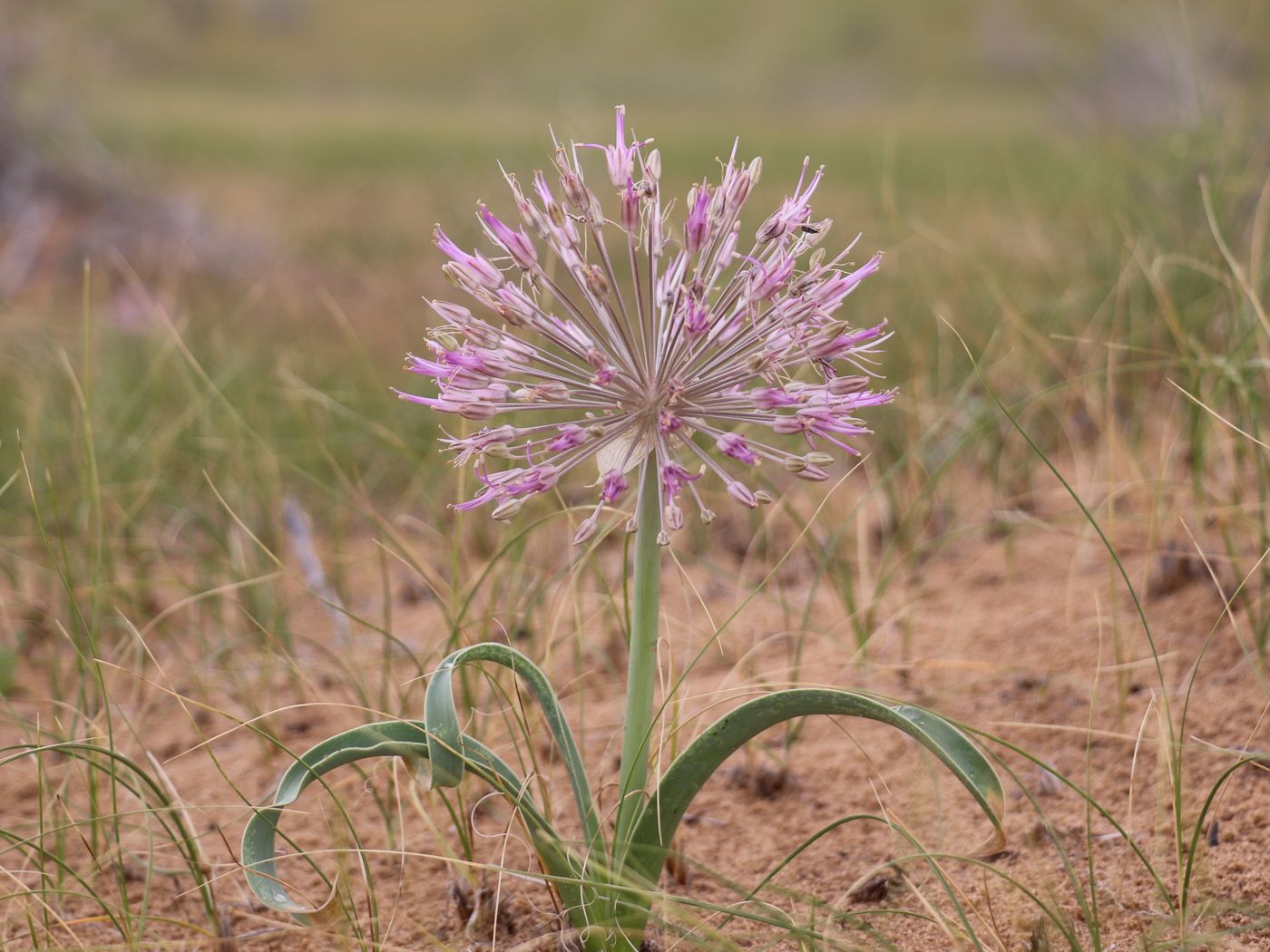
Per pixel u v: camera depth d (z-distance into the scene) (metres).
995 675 2.94
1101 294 4.71
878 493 4.00
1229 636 2.84
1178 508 3.41
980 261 5.14
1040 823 2.34
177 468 4.49
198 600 3.69
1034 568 3.51
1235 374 2.92
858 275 1.86
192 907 2.32
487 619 2.78
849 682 3.01
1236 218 4.55
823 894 2.22
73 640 2.76
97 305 8.04
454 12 42.31
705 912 2.15
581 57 38.53
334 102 31.64
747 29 38.78
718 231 1.87
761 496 1.80
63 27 11.27
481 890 2.17
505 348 1.85
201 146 18.19
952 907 2.12
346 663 3.36
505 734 2.83
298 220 12.50
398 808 2.32
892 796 2.54
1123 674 2.70
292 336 6.71
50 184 9.78
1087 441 4.23
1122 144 6.23
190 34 38.12
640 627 1.90
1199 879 2.07
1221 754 2.44
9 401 4.94
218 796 2.73
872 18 37.59
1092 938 1.84
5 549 3.94
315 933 2.19
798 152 16.23
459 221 10.30
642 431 1.87
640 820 1.86
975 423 3.68
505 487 1.84
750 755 2.65
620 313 1.85
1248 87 6.93
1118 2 31.83
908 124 22.03
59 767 2.87
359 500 4.38
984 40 33.97
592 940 1.89
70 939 2.18
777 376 1.90
